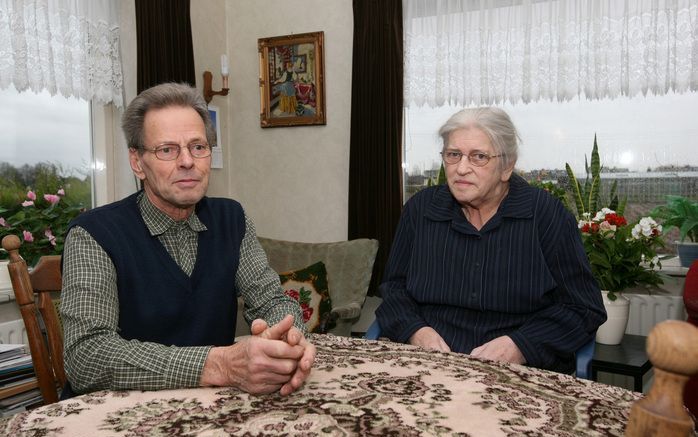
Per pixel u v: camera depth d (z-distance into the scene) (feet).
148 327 4.28
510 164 5.64
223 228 4.89
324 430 2.62
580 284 5.70
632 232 8.27
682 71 9.54
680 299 9.71
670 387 1.52
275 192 13.24
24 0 8.68
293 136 12.98
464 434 2.57
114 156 11.07
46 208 9.40
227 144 13.58
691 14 9.45
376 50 11.49
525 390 3.26
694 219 9.41
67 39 9.31
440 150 5.96
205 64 12.77
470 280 5.79
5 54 8.47
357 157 11.76
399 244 6.53
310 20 12.66
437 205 6.21
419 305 6.21
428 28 11.37
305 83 12.63
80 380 3.55
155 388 3.32
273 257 11.24
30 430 2.73
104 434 2.66
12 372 6.17
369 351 4.18
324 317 9.57
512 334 5.46
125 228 4.31
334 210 12.66
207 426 2.72
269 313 4.62
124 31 10.63
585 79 10.16
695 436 2.50
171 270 4.36
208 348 3.46
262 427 2.68
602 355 7.97
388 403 2.99
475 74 11.00
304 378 3.21
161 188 4.17
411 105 12.07
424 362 3.85
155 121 4.14
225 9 13.47
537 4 10.42
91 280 3.91
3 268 8.36
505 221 5.79
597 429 2.68
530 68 10.47
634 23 9.80
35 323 4.92
